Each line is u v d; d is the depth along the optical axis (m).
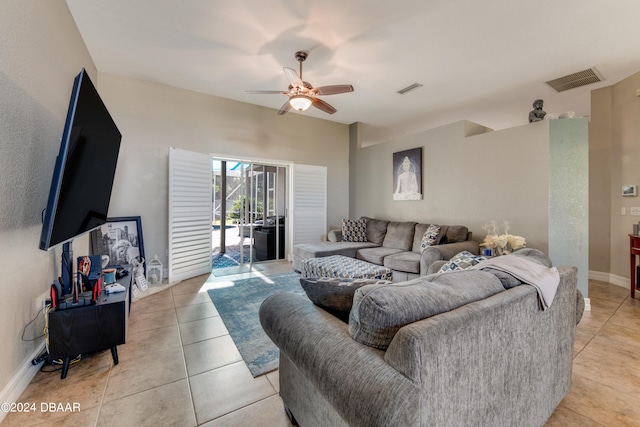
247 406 1.59
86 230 2.10
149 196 3.96
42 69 1.94
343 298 1.31
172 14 2.48
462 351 0.94
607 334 2.48
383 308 0.95
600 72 3.48
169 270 3.85
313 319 1.25
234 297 3.37
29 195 1.77
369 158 5.66
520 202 3.51
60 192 1.51
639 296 3.43
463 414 0.96
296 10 2.41
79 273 2.10
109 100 3.68
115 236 3.62
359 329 1.01
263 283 3.96
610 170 3.93
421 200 4.70
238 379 1.83
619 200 3.86
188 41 2.89
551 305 1.41
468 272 1.33
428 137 4.60
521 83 3.78
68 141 1.52
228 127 4.61
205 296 3.40
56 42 2.17
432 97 4.29
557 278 1.42
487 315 1.03
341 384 0.90
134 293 3.26
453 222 4.23
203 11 2.44
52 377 1.81
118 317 1.91
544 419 1.42
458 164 4.18
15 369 1.62
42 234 1.50
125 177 3.78
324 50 3.02
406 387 0.79
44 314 1.91
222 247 6.11
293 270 4.75
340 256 3.93
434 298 1.03
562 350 1.53
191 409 1.56
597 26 2.56
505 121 5.45
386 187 5.33
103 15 2.50
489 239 3.18
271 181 5.42
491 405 1.08
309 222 5.51
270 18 2.52
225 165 6.11
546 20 2.49
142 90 3.89
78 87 1.57
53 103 2.11
